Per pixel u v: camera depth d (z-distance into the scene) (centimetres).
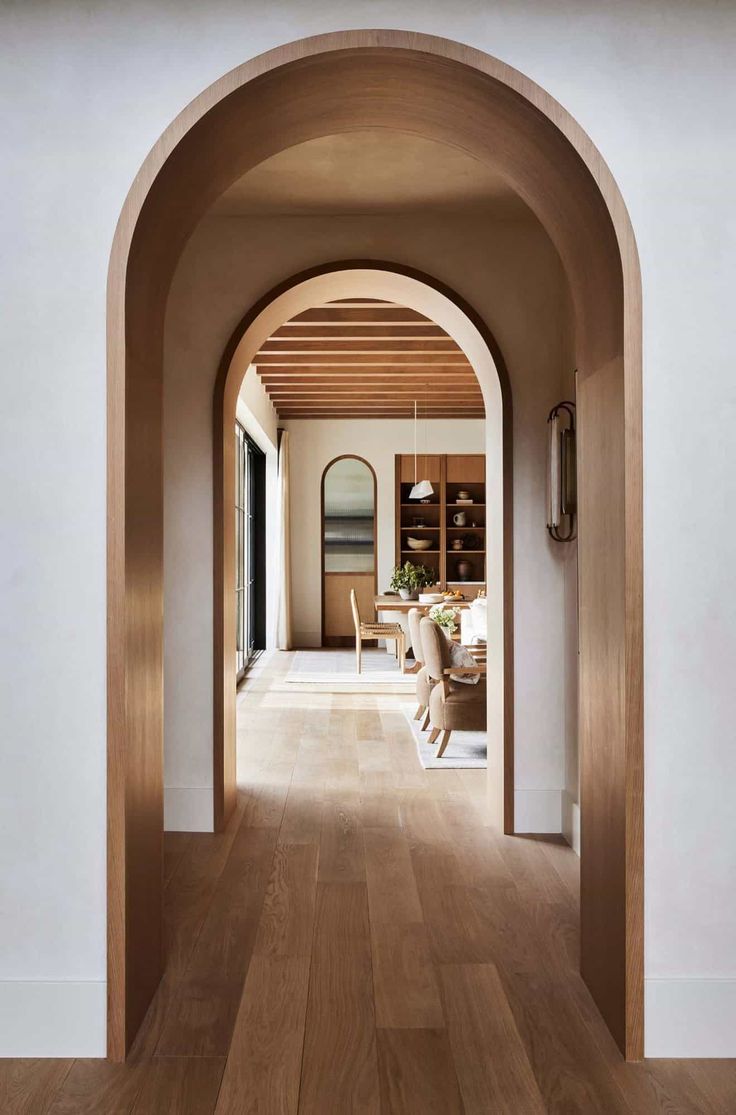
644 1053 227
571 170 244
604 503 250
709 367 232
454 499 1205
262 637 1141
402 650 954
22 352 232
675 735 230
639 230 232
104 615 231
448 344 712
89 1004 228
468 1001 252
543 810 412
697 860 229
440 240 427
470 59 232
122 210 231
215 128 244
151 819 256
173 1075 216
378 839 400
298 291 439
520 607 415
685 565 230
